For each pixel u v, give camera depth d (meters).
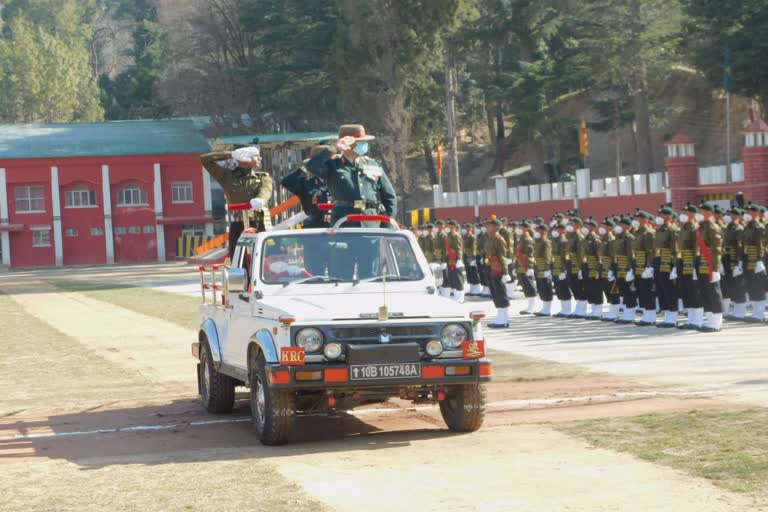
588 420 20.97
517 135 128.62
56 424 23.59
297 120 155.50
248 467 17.69
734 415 20.48
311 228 22.91
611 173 130.25
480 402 20.08
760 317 38.84
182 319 53.22
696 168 76.88
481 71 135.50
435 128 142.38
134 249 157.12
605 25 108.75
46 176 154.00
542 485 15.50
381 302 19.95
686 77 132.75
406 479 16.31
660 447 17.77
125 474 17.55
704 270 36.59
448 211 107.44
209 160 25.34
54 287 95.38
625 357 31.05
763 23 95.50
